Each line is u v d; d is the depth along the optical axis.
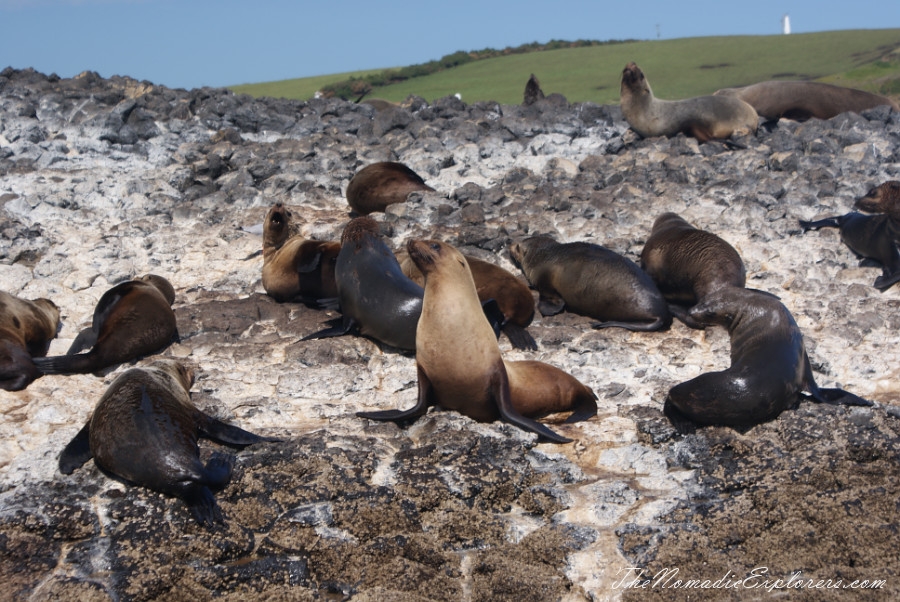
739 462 6.02
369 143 12.98
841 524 5.32
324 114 14.38
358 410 6.75
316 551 5.27
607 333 7.86
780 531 5.34
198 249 9.80
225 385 6.96
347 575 5.16
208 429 6.10
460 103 14.70
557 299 8.56
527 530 5.53
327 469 5.79
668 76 57.59
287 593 5.01
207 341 7.69
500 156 12.41
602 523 5.56
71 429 6.27
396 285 7.48
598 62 60.12
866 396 6.96
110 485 5.62
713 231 9.62
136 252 9.63
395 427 6.44
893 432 6.10
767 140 12.20
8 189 10.59
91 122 12.27
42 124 12.35
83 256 9.33
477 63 60.81
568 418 6.67
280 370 7.21
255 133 13.41
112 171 11.45
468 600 5.03
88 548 5.16
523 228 9.77
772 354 6.46
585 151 12.81
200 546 5.19
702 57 62.31
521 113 14.12
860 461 5.94
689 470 6.07
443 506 5.61
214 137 12.60
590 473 6.09
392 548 5.30
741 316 6.88
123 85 14.26
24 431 6.29
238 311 8.27
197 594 4.97
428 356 6.34
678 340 7.70
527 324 8.05
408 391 6.97
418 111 14.50
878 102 14.12
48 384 6.88
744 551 5.26
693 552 5.23
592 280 8.09
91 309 8.53
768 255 9.18
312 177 11.61
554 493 5.80
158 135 12.60
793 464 5.88
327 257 8.47
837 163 11.22
